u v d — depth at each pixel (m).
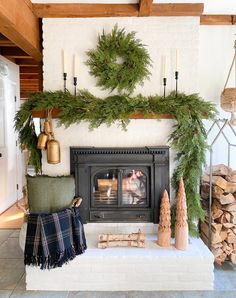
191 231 2.69
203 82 3.18
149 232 2.77
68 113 2.60
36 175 2.66
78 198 2.65
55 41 2.71
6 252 3.12
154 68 2.72
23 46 2.65
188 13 2.66
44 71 2.73
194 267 2.39
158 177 2.72
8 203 4.77
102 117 2.58
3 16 1.97
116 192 2.77
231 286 2.47
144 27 2.69
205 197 2.99
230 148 3.25
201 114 2.62
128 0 2.57
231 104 2.83
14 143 5.04
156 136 2.74
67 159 2.76
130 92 2.72
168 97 2.67
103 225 2.76
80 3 2.63
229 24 3.10
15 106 5.04
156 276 2.40
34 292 2.38
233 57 3.16
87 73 2.72
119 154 2.70
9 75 4.74
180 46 2.71
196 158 2.65
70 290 2.41
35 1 2.58
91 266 2.39
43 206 2.46
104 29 2.69
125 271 2.40
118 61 2.71
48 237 2.31
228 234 2.79
